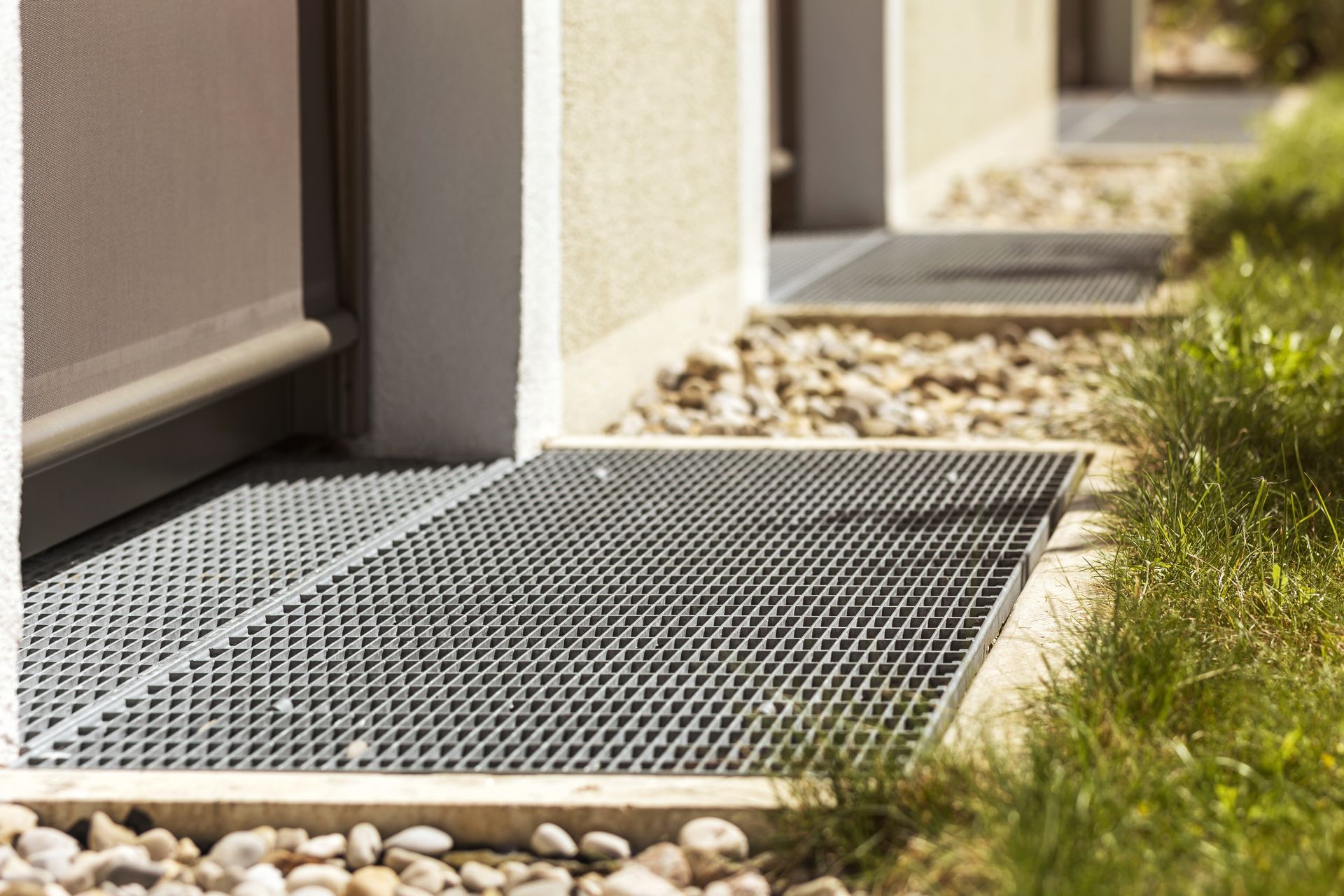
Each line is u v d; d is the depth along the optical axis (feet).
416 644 8.19
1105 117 42.96
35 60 8.33
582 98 12.50
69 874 6.22
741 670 7.52
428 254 11.60
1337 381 11.16
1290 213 19.19
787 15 22.62
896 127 23.08
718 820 6.41
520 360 11.59
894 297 17.28
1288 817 5.87
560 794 6.57
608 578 9.12
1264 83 54.70
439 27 11.30
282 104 10.92
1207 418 10.55
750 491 10.75
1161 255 19.44
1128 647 7.22
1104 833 5.75
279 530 10.02
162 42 9.51
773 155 22.09
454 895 6.12
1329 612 7.80
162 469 10.37
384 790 6.63
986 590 8.66
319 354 11.19
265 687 7.71
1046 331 15.85
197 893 6.04
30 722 7.36
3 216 6.90
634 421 13.17
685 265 15.05
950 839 5.91
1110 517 9.52
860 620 8.32
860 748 6.79
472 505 10.55
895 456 11.53
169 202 9.64
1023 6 33.24
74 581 9.07
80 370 8.83
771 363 15.07
